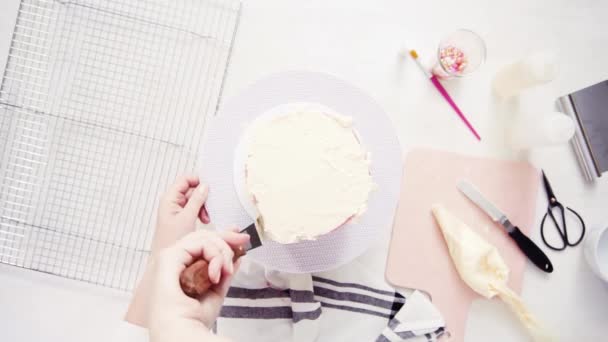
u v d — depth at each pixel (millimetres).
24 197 861
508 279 875
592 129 871
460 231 846
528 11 891
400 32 887
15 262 864
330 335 842
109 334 870
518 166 880
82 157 867
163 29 870
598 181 890
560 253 885
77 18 861
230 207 710
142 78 870
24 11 851
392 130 719
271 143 645
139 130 870
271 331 821
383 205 728
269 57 882
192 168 871
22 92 861
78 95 864
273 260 726
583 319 891
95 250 868
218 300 573
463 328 866
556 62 783
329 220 637
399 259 872
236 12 876
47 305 875
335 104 712
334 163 642
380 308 845
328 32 886
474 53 838
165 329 492
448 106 888
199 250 553
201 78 875
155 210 870
